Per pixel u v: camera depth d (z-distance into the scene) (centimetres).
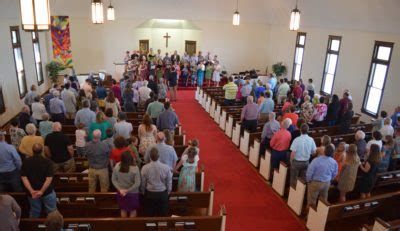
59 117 944
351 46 1274
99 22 863
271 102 1027
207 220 480
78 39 1797
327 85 1459
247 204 705
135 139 608
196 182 645
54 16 1705
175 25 1962
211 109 1323
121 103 1127
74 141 797
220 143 1055
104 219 454
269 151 795
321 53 1477
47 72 1656
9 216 400
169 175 499
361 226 595
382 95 1130
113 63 1889
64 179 605
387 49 1108
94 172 564
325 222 564
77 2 1691
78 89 1253
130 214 514
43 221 446
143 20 1838
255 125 975
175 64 1712
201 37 1945
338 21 1305
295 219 655
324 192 612
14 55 1184
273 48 1977
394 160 775
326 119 1022
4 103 1089
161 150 556
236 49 2000
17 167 589
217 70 1747
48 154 616
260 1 1802
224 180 812
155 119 891
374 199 579
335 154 660
